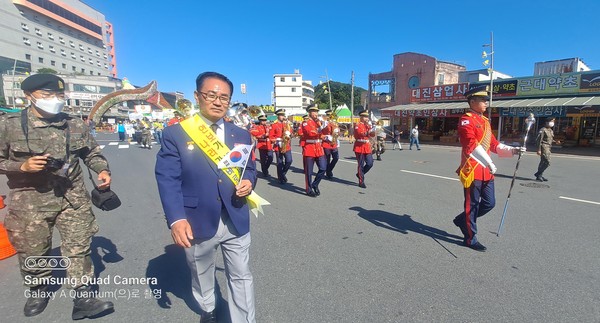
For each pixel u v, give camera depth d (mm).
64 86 2668
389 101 36062
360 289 3133
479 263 3680
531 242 4285
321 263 3678
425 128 29641
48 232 2707
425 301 2932
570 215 5492
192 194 2223
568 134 22047
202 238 2248
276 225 4977
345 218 5328
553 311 2785
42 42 74500
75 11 82938
